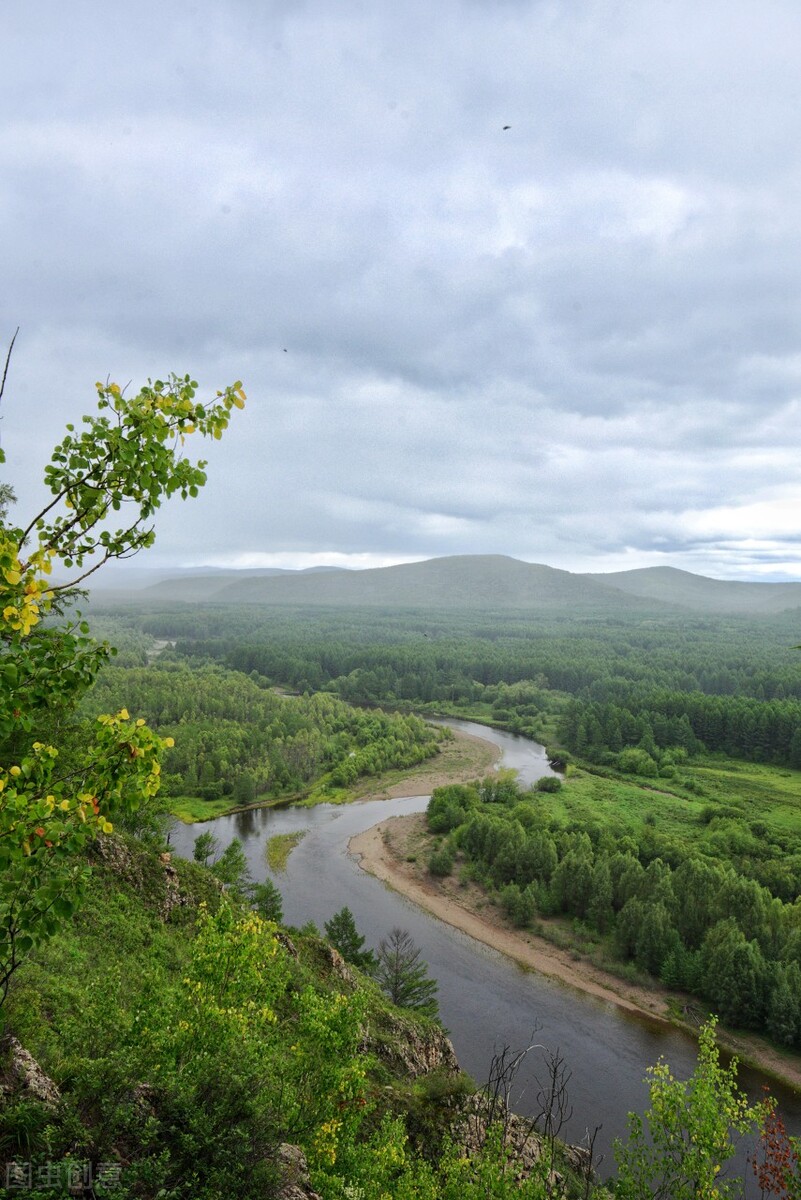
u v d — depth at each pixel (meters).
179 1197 11.15
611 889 79.94
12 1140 10.53
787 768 150.00
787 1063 57.22
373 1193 17.53
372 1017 39.88
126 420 9.45
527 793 127.81
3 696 7.99
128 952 31.20
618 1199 19.88
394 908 83.69
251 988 18.50
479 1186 17.97
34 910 7.51
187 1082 13.63
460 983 67.50
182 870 44.72
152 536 9.72
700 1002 65.69
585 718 169.00
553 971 71.12
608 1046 58.12
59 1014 20.55
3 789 7.87
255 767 136.38
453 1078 29.84
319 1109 18.20
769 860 90.81
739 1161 38.12
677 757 155.00
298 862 97.06
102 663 8.91
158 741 8.81
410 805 126.94
